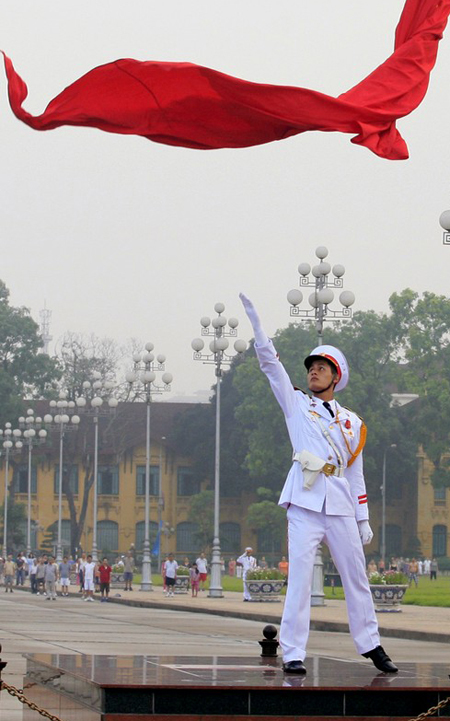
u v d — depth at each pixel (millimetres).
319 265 47719
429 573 115750
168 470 123062
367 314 117625
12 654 26281
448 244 40812
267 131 11766
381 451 116250
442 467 111375
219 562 61469
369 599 12914
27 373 127250
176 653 26688
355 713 11086
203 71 11203
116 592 71750
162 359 70750
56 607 55969
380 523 120125
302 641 12453
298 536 12664
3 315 127250
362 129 11969
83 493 122375
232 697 10898
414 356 112562
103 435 122625
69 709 12023
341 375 13273
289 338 118312
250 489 120188
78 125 11219
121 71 11047
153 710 10758
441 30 12586
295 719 11000
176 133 11578
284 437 114625
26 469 123062
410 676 12219
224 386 124562
